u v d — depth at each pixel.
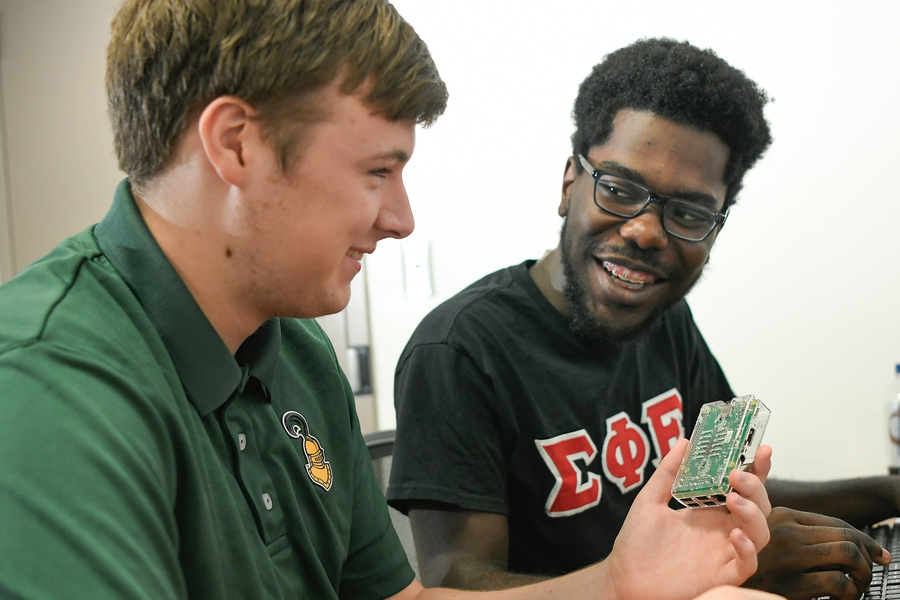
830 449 1.57
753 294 1.61
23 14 1.91
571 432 0.97
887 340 1.52
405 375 0.97
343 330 1.96
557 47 1.74
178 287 0.53
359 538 0.74
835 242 1.54
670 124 0.91
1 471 0.36
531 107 1.78
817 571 0.71
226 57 0.48
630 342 1.00
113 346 0.47
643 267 0.96
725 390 1.20
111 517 0.39
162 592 0.40
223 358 0.55
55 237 1.94
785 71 1.54
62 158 1.93
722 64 0.94
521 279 1.03
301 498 0.64
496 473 0.92
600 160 0.96
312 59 0.48
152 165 0.52
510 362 0.96
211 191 0.51
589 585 0.62
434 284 1.90
